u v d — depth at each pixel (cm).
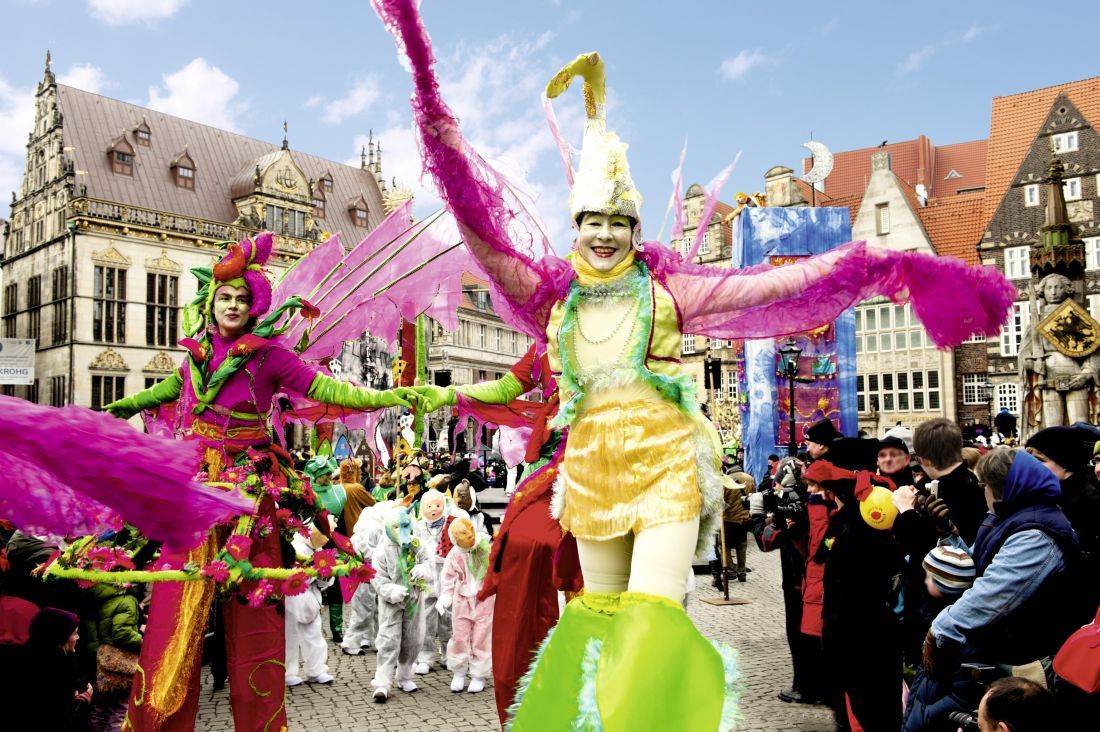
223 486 397
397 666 696
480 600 458
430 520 801
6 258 4300
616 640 217
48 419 161
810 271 271
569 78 278
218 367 418
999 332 277
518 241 285
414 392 398
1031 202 3672
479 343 4106
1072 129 3616
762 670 712
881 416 3966
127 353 3819
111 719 481
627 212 260
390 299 530
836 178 4978
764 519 630
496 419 426
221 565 367
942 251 3991
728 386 3566
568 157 299
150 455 166
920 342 3906
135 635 502
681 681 208
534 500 441
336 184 5206
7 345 2755
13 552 496
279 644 410
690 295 271
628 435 246
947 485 451
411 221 538
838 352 1877
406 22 229
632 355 254
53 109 4028
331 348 536
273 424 481
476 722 604
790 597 614
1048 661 335
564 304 271
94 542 366
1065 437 465
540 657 257
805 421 1873
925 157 4878
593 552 253
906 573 447
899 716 438
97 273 3788
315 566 391
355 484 934
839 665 452
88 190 3888
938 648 355
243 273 423
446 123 244
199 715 627
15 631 421
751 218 1805
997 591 332
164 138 4375
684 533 234
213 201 4362
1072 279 1988
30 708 355
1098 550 394
